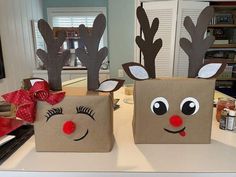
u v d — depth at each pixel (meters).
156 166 0.62
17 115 0.66
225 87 3.26
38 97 0.66
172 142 0.75
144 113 0.72
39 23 0.67
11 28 2.67
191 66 0.74
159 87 0.70
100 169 0.60
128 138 0.81
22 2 3.00
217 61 0.71
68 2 3.76
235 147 0.74
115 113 1.13
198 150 0.71
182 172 0.59
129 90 1.55
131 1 2.67
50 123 0.68
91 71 0.71
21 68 2.96
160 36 2.66
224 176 0.59
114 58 2.84
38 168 0.61
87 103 0.67
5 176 0.60
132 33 2.76
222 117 0.89
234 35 3.15
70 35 3.49
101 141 0.69
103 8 3.74
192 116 0.72
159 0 2.57
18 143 0.76
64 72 3.21
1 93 2.41
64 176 0.60
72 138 0.69
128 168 0.61
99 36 0.69
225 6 2.77
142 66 0.72
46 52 0.69
